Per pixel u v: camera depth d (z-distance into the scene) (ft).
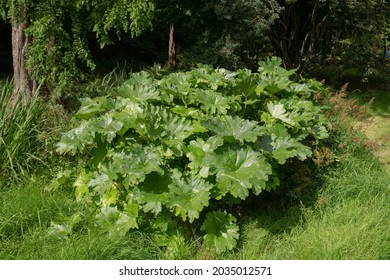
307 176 15.71
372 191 15.67
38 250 12.40
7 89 17.37
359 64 32.17
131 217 12.96
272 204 15.29
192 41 40.45
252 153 13.19
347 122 19.38
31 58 19.31
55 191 15.57
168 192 12.91
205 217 13.78
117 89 15.66
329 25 34.58
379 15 30.17
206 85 16.97
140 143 13.92
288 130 15.30
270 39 32.78
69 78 19.92
